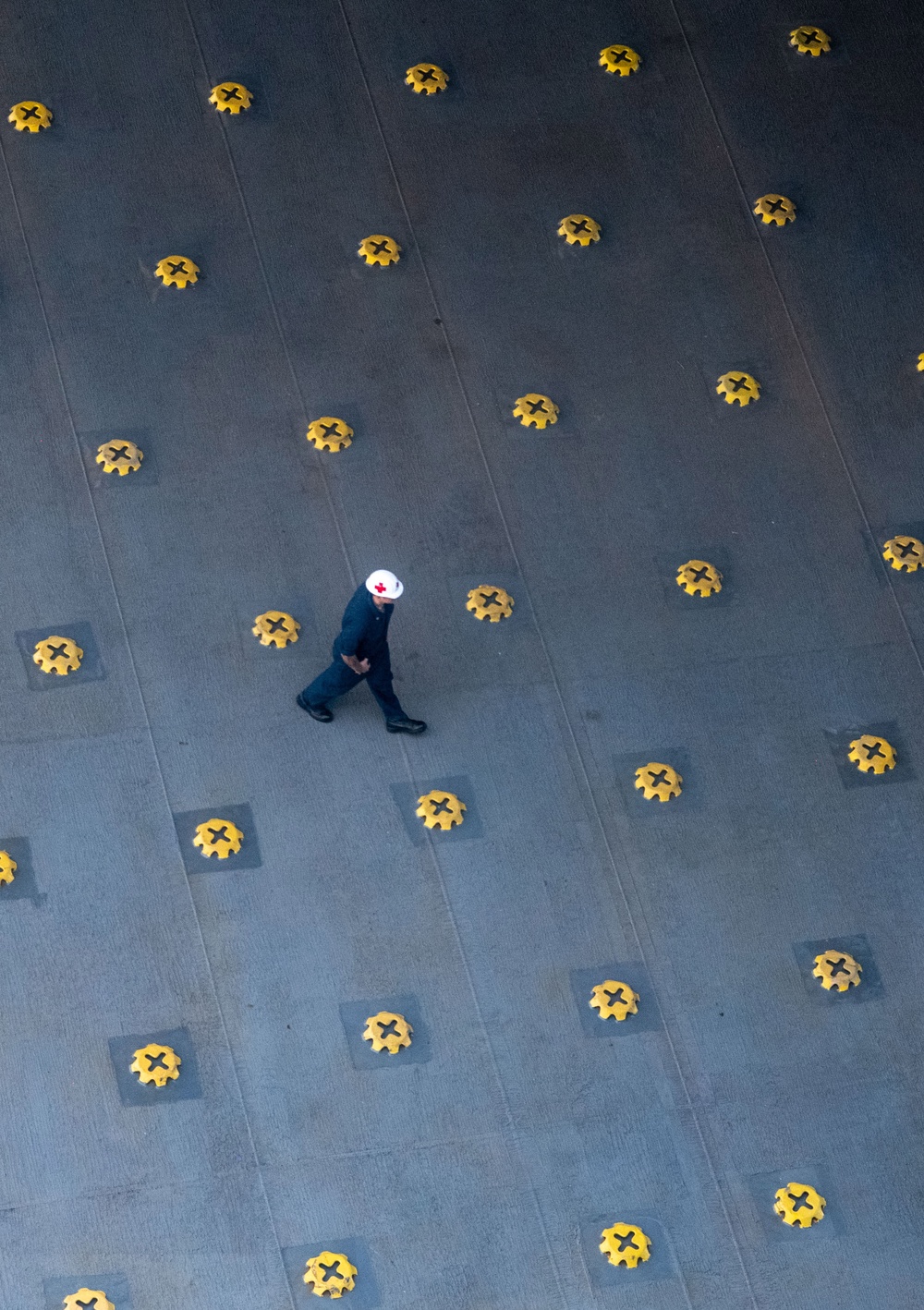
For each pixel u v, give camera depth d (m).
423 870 19.33
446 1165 17.70
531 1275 17.25
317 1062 18.12
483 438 22.31
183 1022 18.17
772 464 22.58
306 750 19.88
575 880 19.47
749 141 25.11
